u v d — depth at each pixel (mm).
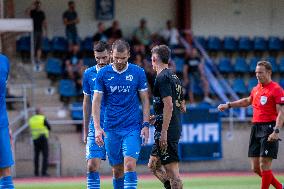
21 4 71375
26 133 57500
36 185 46469
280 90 30000
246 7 77375
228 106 31547
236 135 59812
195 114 58750
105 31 69250
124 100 25625
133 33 72500
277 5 78000
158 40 70000
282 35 78000
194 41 73562
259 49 74875
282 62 73125
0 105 23250
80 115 60125
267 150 30016
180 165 58656
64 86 64188
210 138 59031
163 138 25531
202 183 45812
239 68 71875
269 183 30203
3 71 23359
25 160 56812
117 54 25078
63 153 57406
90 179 26766
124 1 74750
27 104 62875
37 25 66875
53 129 59656
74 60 65750
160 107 26141
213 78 68125
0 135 23109
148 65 62500
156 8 75375
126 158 25109
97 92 25547
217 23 76875
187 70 67000
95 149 26781
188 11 74875
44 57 69375
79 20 73438
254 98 30719
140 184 45188
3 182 23234
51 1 72688
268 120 30156
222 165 59500
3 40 62188
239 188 41500
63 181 50031
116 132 25641
